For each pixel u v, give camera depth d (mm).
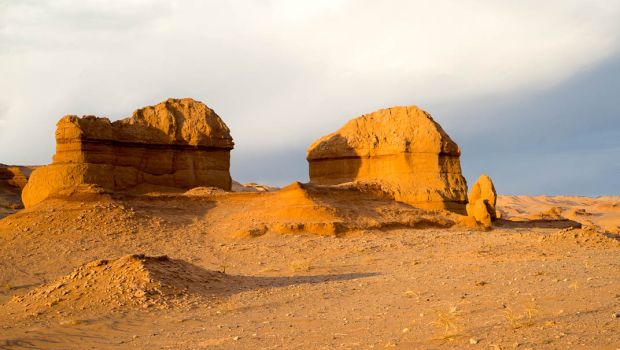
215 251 28344
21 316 13992
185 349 9945
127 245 28719
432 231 33969
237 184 76812
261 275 21797
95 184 34406
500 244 24812
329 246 28297
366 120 47656
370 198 39281
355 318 11617
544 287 12820
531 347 7570
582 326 8445
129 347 10570
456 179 44000
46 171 37906
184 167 42906
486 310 10656
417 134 44156
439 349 8133
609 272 14375
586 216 78625
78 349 10633
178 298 15258
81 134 38156
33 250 27656
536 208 111875
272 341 10008
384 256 25391
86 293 15344
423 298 13305
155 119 42875
